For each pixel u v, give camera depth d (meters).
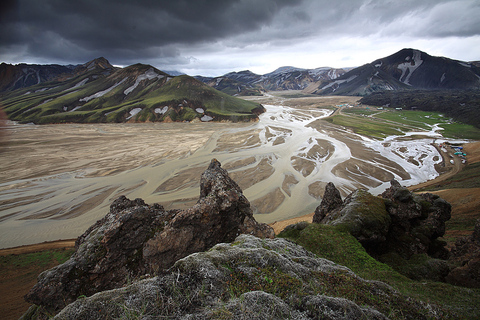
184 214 18.06
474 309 9.97
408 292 12.42
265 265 9.03
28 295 14.06
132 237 16.89
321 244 19.81
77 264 15.48
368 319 6.96
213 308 6.62
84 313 6.54
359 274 15.52
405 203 24.19
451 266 17.58
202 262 8.33
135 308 6.57
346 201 27.77
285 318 6.38
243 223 20.78
